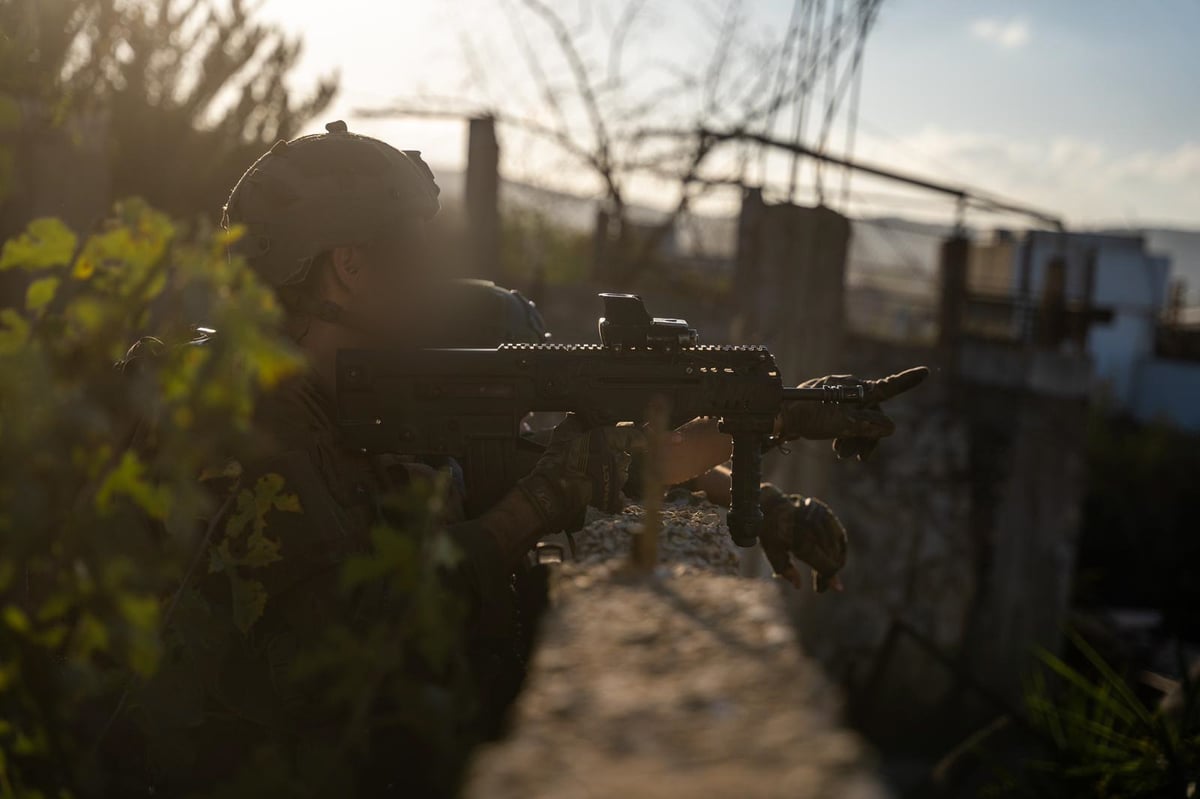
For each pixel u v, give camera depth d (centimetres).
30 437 42
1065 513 977
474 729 53
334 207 110
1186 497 1731
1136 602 1605
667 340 112
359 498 107
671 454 112
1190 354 2666
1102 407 2255
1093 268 1040
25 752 51
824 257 823
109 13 403
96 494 45
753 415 113
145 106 496
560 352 111
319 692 88
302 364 45
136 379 44
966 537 954
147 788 89
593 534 94
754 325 820
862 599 927
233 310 44
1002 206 970
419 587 48
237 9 525
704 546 83
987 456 962
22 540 42
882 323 1087
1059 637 973
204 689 90
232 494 90
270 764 50
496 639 93
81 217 378
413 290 115
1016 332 1011
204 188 532
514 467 111
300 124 571
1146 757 255
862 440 117
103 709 86
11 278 279
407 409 110
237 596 89
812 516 119
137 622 46
